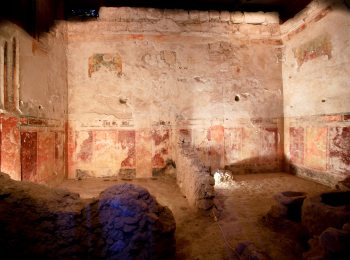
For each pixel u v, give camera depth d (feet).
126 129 19.25
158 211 8.82
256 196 14.24
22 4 12.65
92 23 19.08
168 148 19.54
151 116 19.43
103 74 19.12
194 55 19.86
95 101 19.06
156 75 19.52
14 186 8.26
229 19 20.15
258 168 20.35
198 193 12.11
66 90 18.70
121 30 19.25
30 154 13.29
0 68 10.73
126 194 8.43
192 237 10.15
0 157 10.62
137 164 19.30
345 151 14.39
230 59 20.20
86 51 19.06
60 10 18.37
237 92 20.25
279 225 10.27
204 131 19.89
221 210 12.16
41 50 14.76
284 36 20.20
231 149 20.12
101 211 8.05
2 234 6.97
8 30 11.32
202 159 19.85
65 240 7.47
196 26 19.88
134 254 7.75
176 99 19.67
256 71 20.45
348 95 14.11
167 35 19.62
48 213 7.59
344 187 13.02
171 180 18.80
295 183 16.74
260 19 20.39
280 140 20.63
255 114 20.40
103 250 7.67
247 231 10.23
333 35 15.10
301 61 18.25
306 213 9.31
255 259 7.89
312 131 17.19
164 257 8.16
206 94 19.93
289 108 19.85
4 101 10.99
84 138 18.99
